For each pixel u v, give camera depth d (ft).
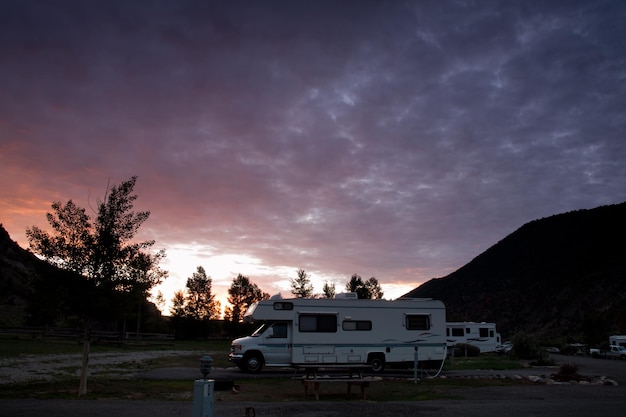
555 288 404.16
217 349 115.55
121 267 46.09
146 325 158.51
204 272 165.17
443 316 73.26
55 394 42.52
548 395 48.14
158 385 50.29
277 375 66.13
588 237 464.24
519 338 116.57
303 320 69.26
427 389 53.01
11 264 196.95
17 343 99.40
